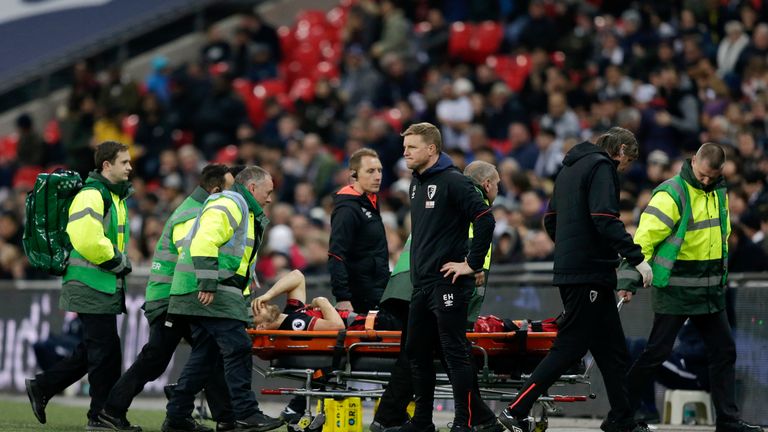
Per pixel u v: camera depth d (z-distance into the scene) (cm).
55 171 3606
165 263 3475
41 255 3544
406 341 3098
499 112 6550
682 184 3409
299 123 7175
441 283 2978
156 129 7519
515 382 3256
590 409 4191
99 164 3566
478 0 7781
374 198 3641
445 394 3391
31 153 7731
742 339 3894
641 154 5762
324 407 3397
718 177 3447
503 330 3281
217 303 3253
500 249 4841
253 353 3331
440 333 2986
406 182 5800
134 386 3494
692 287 3400
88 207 3488
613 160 3131
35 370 5469
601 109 6031
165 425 3384
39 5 8706
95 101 7812
